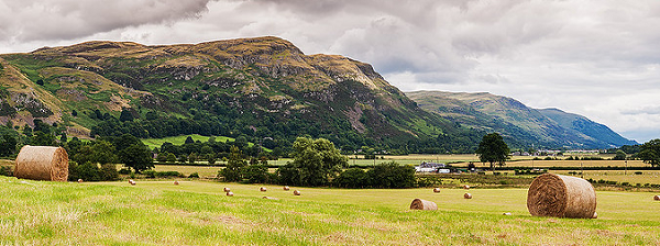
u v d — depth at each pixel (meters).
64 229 13.63
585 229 20.39
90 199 21.03
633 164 136.00
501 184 84.56
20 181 29.80
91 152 116.12
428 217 22.84
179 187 70.31
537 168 124.56
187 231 15.04
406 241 15.88
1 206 16.73
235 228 16.20
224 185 81.56
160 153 182.38
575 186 30.41
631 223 25.55
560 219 26.20
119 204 19.59
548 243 16.66
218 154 178.38
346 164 94.38
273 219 18.55
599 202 50.44
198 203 22.72
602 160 161.62
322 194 65.19
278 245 14.17
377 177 83.25
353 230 17.16
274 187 82.31
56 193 22.25
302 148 91.69
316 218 19.91
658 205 47.16
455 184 85.00
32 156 37.56
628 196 59.59
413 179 83.31
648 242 17.66
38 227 13.57
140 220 16.11
